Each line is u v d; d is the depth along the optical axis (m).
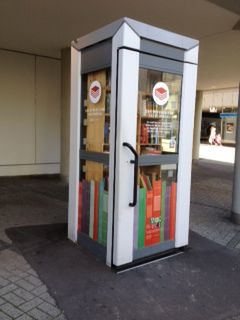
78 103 3.87
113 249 3.40
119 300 2.85
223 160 16.14
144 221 3.61
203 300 2.92
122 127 3.23
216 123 34.97
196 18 5.58
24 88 8.38
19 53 8.21
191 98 3.82
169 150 3.80
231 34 6.49
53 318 2.55
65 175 8.12
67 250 3.83
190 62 3.73
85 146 3.91
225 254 3.96
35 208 5.61
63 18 5.71
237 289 3.13
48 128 8.86
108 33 3.29
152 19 5.67
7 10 5.35
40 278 3.16
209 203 6.63
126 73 3.17
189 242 4.32
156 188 3.68
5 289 2.94
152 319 2.61
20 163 8.49
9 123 8.23
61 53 7.98
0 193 6.65
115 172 3.32
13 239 4.12
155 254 3.75
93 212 3.74
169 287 3.11
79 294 2.91
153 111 3.62
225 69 9.95
